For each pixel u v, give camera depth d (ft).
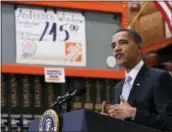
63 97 10.73
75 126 8.84
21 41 19.48
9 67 19.17
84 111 8.76
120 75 20.38
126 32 11.87
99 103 20.15
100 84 20.31
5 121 19.31
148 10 22.48
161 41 22.45
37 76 19.81
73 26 20.08
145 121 10.61
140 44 11.94
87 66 20.13
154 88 11.33
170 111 11.08
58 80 19.52
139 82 11.65
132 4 22.08
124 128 9.14
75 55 20.03
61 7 19.83
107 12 20.38
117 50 11.82
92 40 20.30
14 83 19.47
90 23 20.29
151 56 24.63
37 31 19.70
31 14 19.62
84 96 19.97
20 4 19.40
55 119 9.20
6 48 19.24
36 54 19.62
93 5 20.15
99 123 8.86
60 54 19.89
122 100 11.15
